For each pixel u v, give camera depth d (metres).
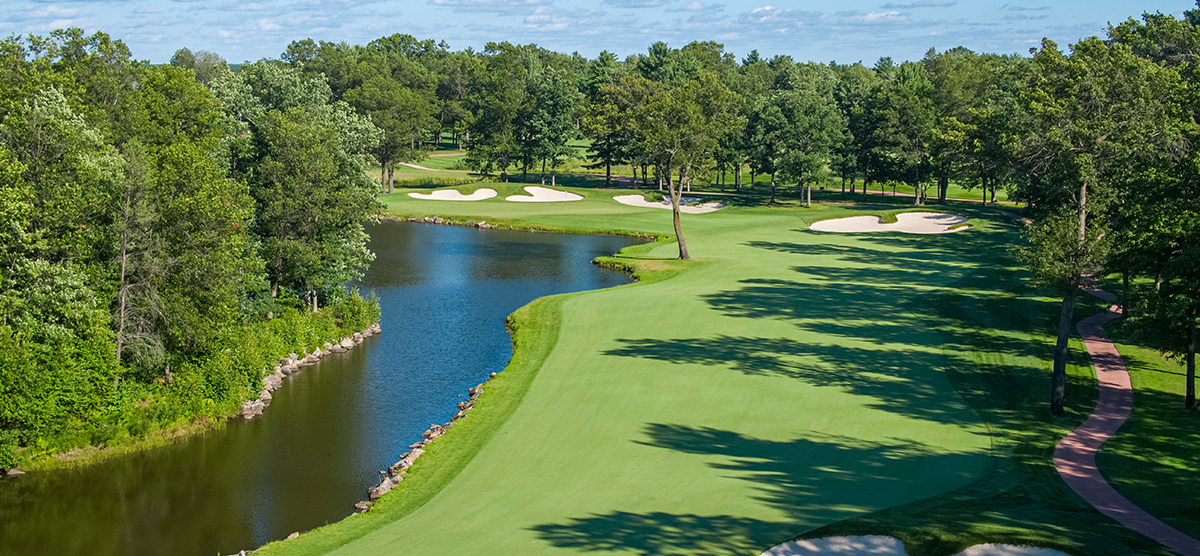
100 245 31.52
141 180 30.81
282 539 23.75
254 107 52.25
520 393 33.91
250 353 36.25
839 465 25.19
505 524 21.70
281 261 44.16
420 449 28.53
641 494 23.34
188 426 32.53
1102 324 42.56
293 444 31.08
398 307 53.69
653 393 33.00
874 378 34.41
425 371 39.97
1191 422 28.77
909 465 25.09
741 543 19.58
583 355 39.44
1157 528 20.02
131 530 24.48
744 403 31.48
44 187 29.34
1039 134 37.47
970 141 64.12
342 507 25.91
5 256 27.92
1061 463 25.12
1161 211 27.95
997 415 29.91
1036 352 37.78
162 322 33.22
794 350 38.84
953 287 54.09
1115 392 32.22
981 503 21.69
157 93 45.22
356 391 37.09
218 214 32.50
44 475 28.45
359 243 49.34
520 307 52.84
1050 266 29.39
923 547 18.47
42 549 23.36
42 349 28.47
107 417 30.55
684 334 42.56
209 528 24.53
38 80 38.66
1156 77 37.84
